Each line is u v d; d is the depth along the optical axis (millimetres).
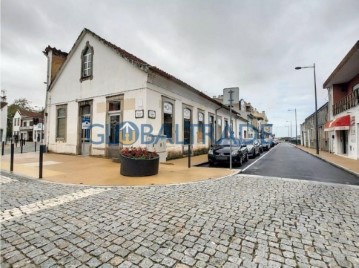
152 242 3012
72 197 5082
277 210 4340
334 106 19328
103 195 5289
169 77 12227
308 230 3443
